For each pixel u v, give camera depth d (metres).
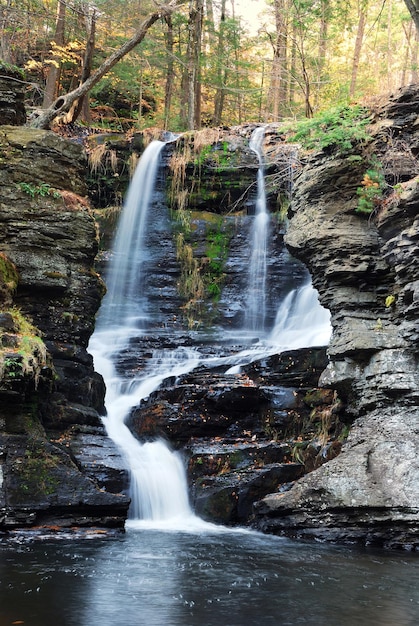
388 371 10.77
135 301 21.08
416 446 9.97
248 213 22.06
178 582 6.75
